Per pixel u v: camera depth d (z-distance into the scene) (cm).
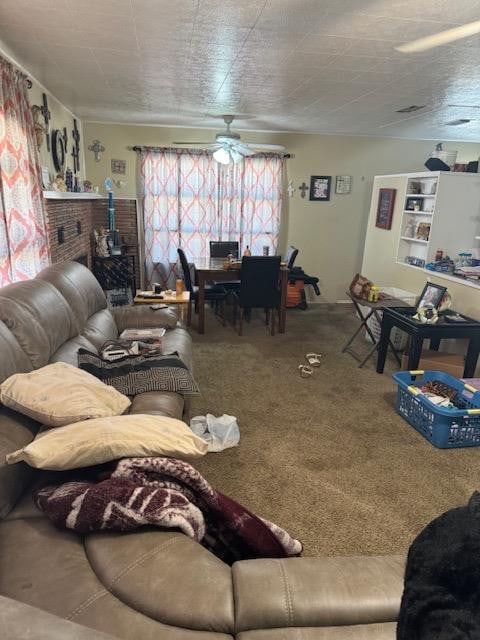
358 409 301
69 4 202
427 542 77
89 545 110
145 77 323
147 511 111
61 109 425
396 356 396
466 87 327
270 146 563
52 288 240
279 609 96
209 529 132
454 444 254
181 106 426
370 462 239
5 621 58
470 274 350
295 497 209
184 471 128
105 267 517
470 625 61
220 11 206
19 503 133
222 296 498
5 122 255
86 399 164
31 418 158
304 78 314
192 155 561
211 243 529
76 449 125
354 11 202
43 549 109
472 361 320
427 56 260
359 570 109
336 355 409
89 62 290
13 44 258
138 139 550
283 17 211
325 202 600
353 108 411
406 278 436
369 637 93
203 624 92
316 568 109
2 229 256
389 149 593
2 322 180
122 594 96
